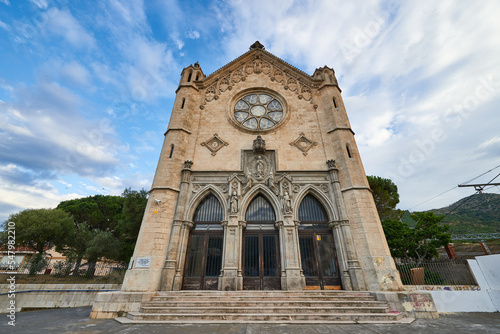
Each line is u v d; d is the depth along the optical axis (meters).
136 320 9.65
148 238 14.38
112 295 11.49
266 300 11.24
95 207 35.38
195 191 16.80
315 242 15.77
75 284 17.61
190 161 17.72
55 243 26.83
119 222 27.23
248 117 21.31
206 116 20.84
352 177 16.73
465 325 8.92
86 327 8.66
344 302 10.91
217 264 15.07
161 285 13.30
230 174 17.53
